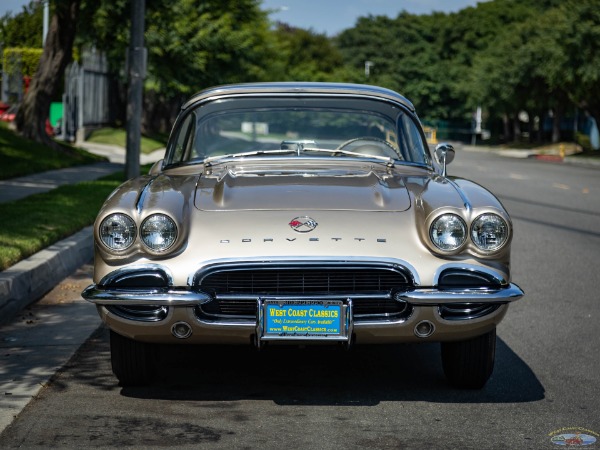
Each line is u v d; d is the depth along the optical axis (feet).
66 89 114.83
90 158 77.87
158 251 15.17
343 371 17.99
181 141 19.97
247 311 15.26
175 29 115.44
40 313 22.81
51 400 15.70
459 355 16.29
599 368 18.48
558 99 200.64
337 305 14.98
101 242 15.33
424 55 308.40
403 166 19.11
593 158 150.30
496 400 16.08
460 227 15.38
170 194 16.28
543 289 27.50
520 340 20.98
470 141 293.23
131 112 51.42
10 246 26.40
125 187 16.88
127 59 51.26
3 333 20.65
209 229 15.48
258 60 133.39
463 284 15.31
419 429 14.35
